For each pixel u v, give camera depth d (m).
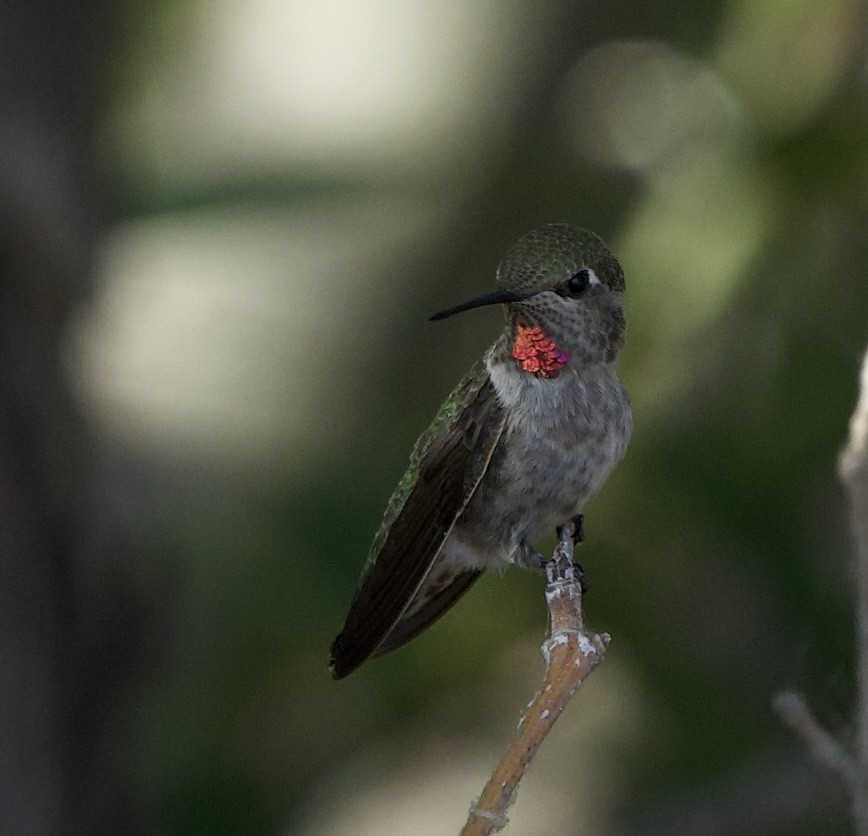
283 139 10.11
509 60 11.04
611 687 11.45
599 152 10.58
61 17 9.60
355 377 10.74
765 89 8.52
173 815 10.58
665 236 8.45
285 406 10.24
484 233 11.18
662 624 9.80
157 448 10.00
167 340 10.27
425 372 11.16
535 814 11.69
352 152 9.77
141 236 9.65
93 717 10.33
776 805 10.15
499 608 10.24
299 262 10.77
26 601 9.94
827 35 8.42
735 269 8.38
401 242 11.03
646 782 10.74
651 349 8.53
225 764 10.62
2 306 9.47
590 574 9.76
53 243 9.31
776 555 9.41
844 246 8.63
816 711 9.16
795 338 8.80
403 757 12.38
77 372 9.84
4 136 9.30
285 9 11.40
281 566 9.67
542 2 10.91
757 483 9.22
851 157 8.30
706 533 9.45
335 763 10.97
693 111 8.84
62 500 9.88
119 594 10.12
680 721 10.16
